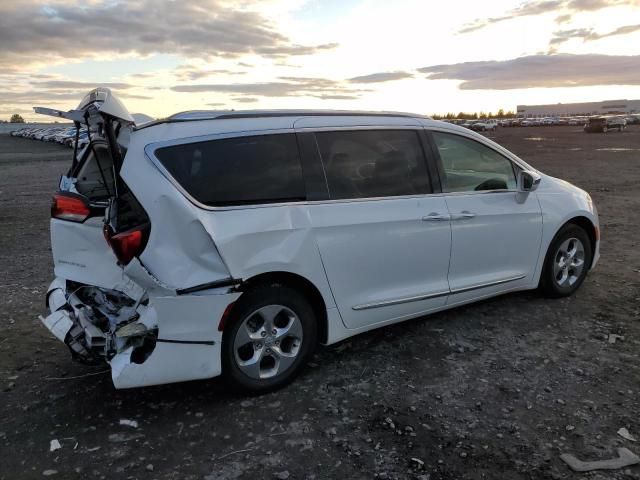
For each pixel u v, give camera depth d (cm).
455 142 441
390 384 362
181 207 310
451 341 427
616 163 2152
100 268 355
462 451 289
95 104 304
